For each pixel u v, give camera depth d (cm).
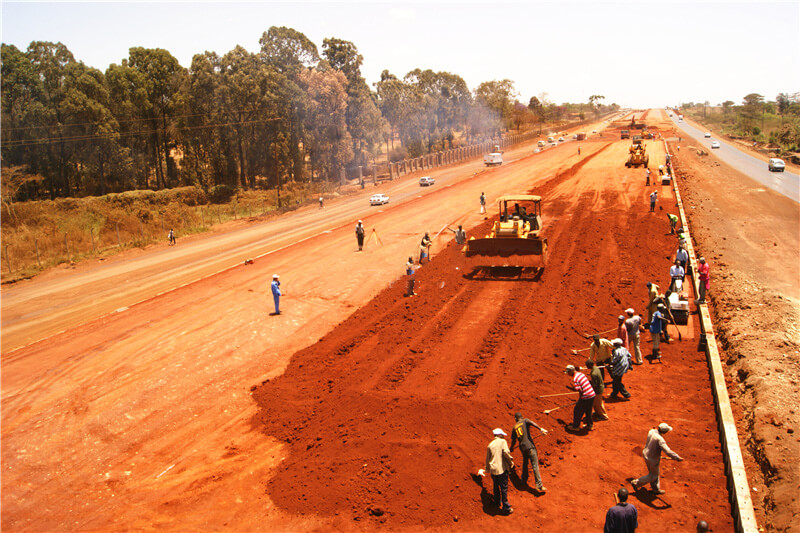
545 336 1845
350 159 9200
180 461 1316
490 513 1023
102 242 4794
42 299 2981
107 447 1389
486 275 2617
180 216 5784
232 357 1911
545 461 1188
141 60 8312
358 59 11131
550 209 4203
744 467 1136
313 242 3828
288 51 9956
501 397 1418
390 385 1531
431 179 6988
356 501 1062
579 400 1309
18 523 1117
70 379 1766
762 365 1534
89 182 7512
